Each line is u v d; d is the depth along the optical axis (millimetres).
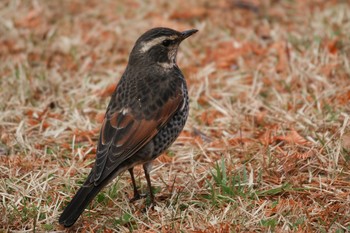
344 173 11523
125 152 10289
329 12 17984
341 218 10266
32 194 11375
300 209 10484
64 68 16328
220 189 11258
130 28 18094
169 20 18516
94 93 15164
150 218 10656
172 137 11102
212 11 18891
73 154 12695
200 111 14312
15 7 18984
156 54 11336
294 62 15734
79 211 9641
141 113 10609
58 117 14227
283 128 13289
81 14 18797
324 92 14359
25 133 13469
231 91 15070
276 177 11594
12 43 17578
